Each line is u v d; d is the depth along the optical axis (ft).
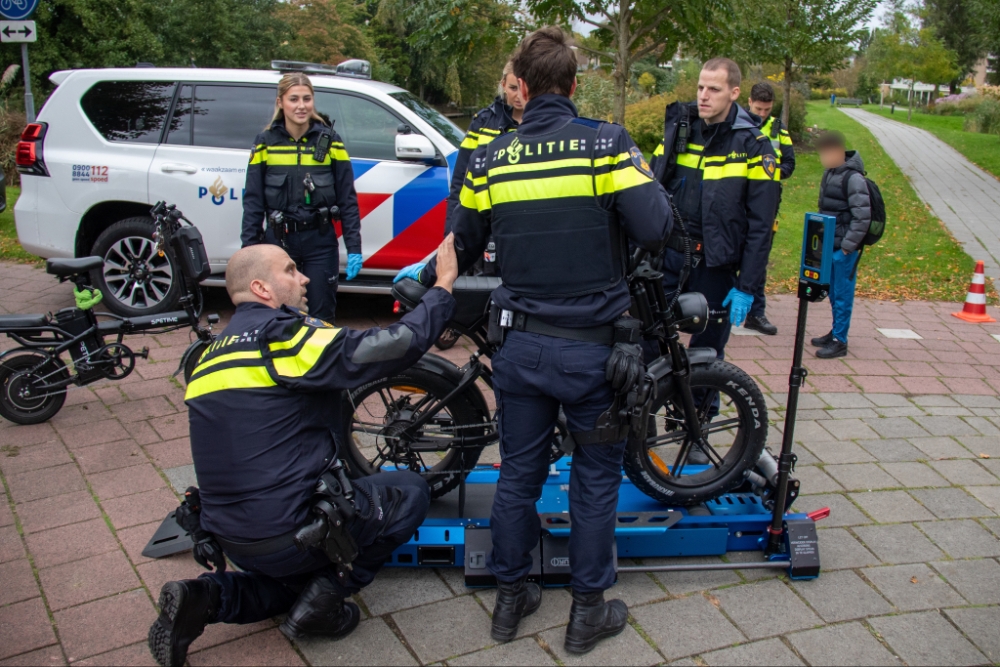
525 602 8.98
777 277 26.84
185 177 18.66
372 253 18.76
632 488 11.20
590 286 8.09
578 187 7.82
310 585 8.30
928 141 82.02
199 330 14.16
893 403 16.05
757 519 10.28
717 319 12.60
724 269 12.31
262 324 8.14
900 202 44.14
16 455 12.73
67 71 19.35
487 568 9.40
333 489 8.07
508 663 8.46
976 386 17.28
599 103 59.21
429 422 10.36
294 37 82.43
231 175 18.61
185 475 12.20
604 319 8.18
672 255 12.42
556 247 7.98
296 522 7.97
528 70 8.04
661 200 7.87
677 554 10.27
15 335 13.50
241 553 8.02
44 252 19.40
